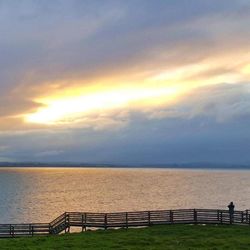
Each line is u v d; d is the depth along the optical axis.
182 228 43.88
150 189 196.62
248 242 36.28
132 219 46.66
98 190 192.50
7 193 178.75
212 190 190.50
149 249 33.88
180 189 196.88
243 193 173.50
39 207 125.69
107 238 38.84
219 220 46.41
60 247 35.03
